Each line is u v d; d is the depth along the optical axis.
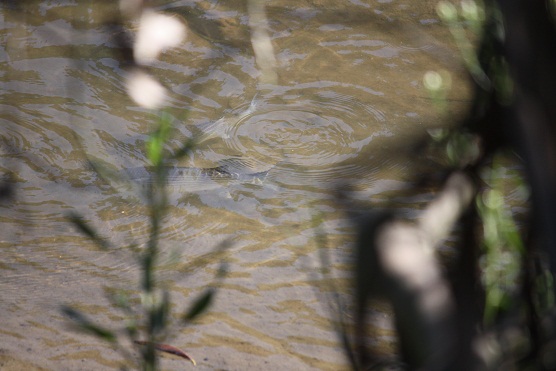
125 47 1.83
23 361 6.25
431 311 0.86
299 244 7.89
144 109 10.52
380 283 0.89
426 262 0.89
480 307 1.04
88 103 10.62
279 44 12.23
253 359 6.30
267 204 8.67
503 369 1.53
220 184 9.01
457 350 0.86
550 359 1.44
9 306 6.97
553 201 0.84
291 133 10.23
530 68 0.85
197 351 6.36
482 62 1.47
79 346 6.43
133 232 8.16
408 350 0.86
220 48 11.91
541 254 1.69
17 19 12.50
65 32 12.14
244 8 12.98
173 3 13.05
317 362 6.28
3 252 7.77
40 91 10.91
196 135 9.98
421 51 11.89
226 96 10.98
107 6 12.37
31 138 9.88
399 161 9.03
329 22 12.80
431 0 13.20
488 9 1.53
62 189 8.91
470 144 1.23
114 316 6.82
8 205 8.57
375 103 10.81
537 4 0.85
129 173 9.11
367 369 1.16
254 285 7.28
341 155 9.71
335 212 8.38
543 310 1.65
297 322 6.78
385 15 12.90
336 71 11.58
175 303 6.95
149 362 3.76
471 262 1.03
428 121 10.23
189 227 8.21
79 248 7.86
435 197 1.15
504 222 2.30
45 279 7.37
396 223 0.93
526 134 0.85
